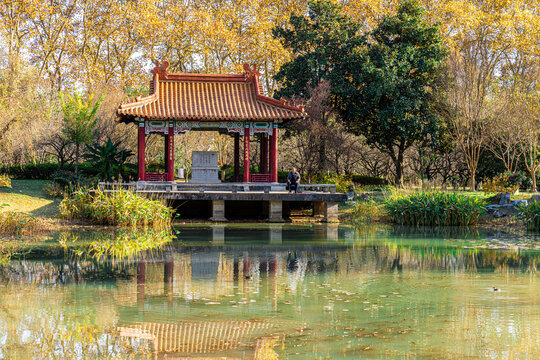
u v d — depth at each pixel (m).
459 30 41.91
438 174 49.78
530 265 14.68
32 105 37.72
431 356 7.45
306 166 38.22
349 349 7.72
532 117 33.00
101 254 16.08
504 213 26.83
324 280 12.52
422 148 42.22
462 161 44.44
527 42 43.00
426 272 13.59
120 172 33.38
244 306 10.05
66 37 49.75
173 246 17.98
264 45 46.84
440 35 38.50
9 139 35.56
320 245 18.55
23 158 42.78
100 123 38.81
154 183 27.56
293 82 39.28
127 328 8.67
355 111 37.97
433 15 45.16
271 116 28.77
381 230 23.66
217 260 15.23
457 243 19.28
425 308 9.95
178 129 28.94
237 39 47.72
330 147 37.09
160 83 30.36
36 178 37.34
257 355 7.51
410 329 8.66
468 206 25.78
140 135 28.56
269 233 21.97
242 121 29.33
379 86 35.19
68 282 12.06
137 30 47.94
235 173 33.12
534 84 36.97
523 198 28.08
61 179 31.28
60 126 37.94
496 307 10.05
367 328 8.73
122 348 7.77
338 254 16.52
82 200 25.27
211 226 24.56
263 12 48.81
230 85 31.02
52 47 49.56
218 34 46.34
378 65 36.41
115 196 24.36
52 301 10.32
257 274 13.22
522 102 35.28
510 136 33.09
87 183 31.47
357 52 36.94
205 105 29.28
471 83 35.25
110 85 44.53
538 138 35.56
